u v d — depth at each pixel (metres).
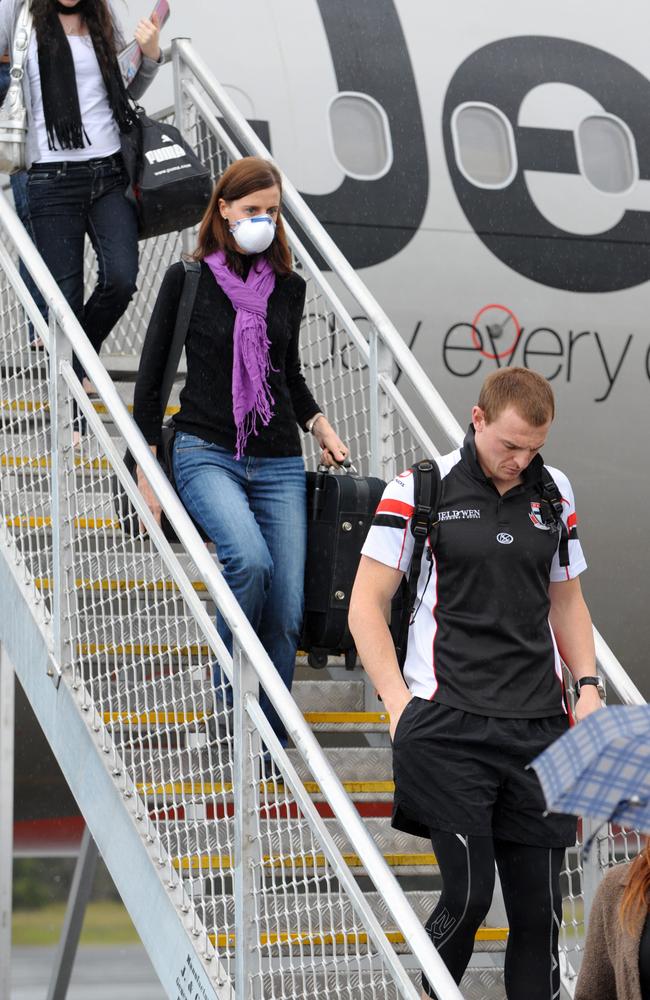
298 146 13.09
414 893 6.86
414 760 5.09
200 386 6.66
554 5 14.78
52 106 7.99
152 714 6.95
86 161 8.16
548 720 5.18
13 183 8.92
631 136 14.41
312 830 5.12
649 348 14.07
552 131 14.12
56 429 6.88
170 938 5.93
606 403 13.90
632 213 14.20
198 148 10.28
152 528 6.14
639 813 3.38
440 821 5.04
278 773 7.04
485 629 5.11
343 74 13.47
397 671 5.17
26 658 7.36
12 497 7.69
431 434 13.17
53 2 8.00
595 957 4.77
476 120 13.91
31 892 25.69
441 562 5.17
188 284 6.57
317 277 8.57
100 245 8.18
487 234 13.55
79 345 6.62
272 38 13.35
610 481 13.98
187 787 6.36
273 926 6.45
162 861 6.06
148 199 8.09
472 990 6.63
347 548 6.82
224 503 6.46
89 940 23.45
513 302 13.55
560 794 3.32
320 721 7.45
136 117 8.20
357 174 13.27
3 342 7.86
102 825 6.50
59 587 6.79
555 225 13.84
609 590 14.18
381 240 13.17
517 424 4.94
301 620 6.80
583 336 13.80
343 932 5.25
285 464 6.80
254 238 6.49
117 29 8.25
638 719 3.42
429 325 13.23
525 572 5.15
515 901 5.28
